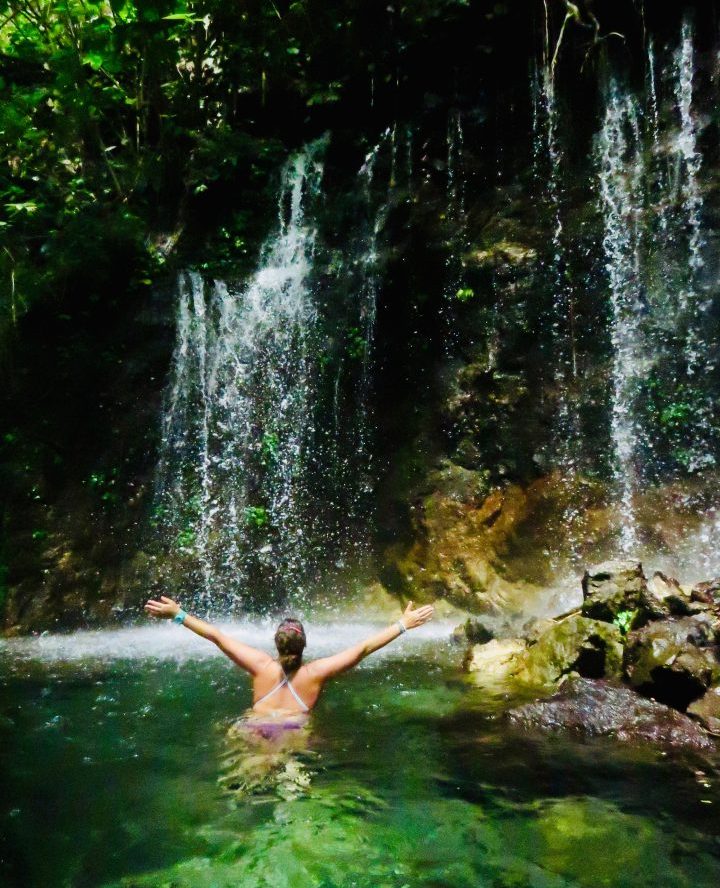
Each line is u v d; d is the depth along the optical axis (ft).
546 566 27.27
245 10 35.06
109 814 9.39
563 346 29.19
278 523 31.17
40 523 30.48
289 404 32.45
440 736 12.28
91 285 33.96
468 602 27.43
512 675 16.48
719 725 12.25
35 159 38.11
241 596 30.32
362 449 31.32
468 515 28.86
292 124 36.70
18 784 10.46
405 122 33.96
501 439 29.12
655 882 7.53
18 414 32.01
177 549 31.04
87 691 16.25
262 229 35.86
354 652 13.34
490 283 30.35
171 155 37.42
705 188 28.14
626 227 29.25
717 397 26.94
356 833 8.72
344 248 33.71
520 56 32.24
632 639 14.60
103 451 32.17
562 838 8.54
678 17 29.55
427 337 31.17
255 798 9.77
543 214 30.60
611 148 30.27
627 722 12.44
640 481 27.40
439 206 32.09
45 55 33.68
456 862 8.00
